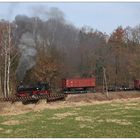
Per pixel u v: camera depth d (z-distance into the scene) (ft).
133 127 109.60
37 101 196.54
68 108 167.53
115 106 173.06
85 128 108.78
